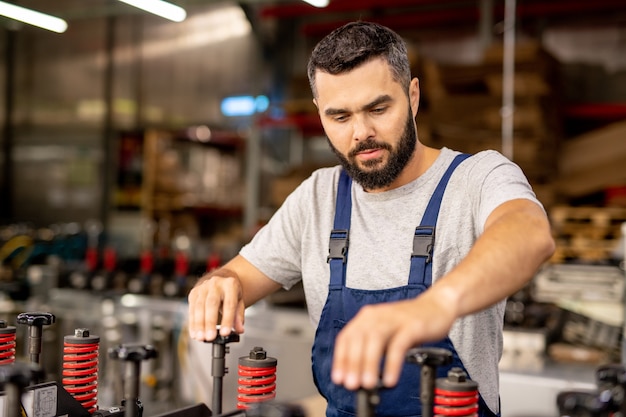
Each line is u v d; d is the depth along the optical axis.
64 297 4.50
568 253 5.16
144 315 4.16
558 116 5.86
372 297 1.48
